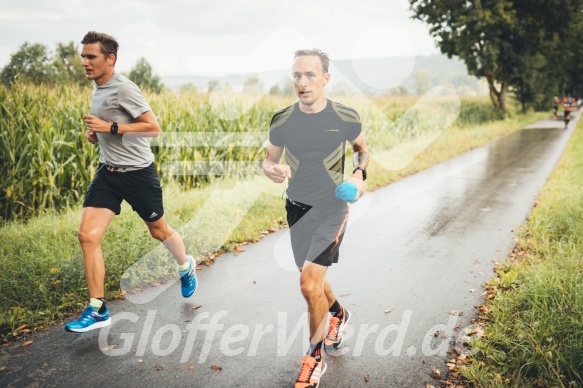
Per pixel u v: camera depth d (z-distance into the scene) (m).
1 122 6.17
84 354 3.09
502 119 30.56
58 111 6.93
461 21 28.69
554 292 3.65
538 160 13.02
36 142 6.29
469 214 6.97
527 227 6.05
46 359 3.02
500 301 3.75
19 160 6.10
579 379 2.74
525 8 30.48
